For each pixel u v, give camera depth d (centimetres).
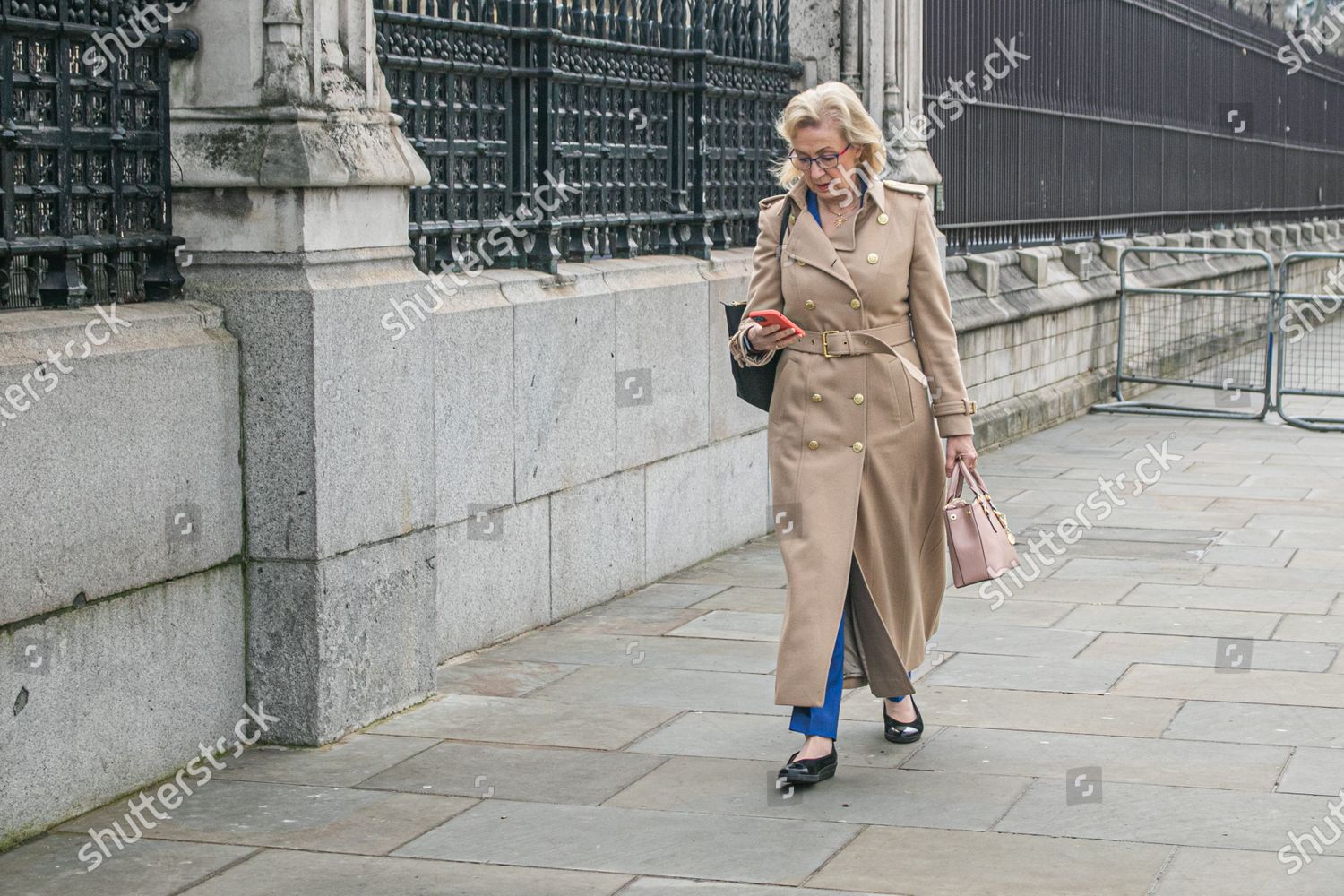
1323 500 987
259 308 509
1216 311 1781
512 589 664
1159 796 480
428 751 525
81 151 478
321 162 508
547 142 687
